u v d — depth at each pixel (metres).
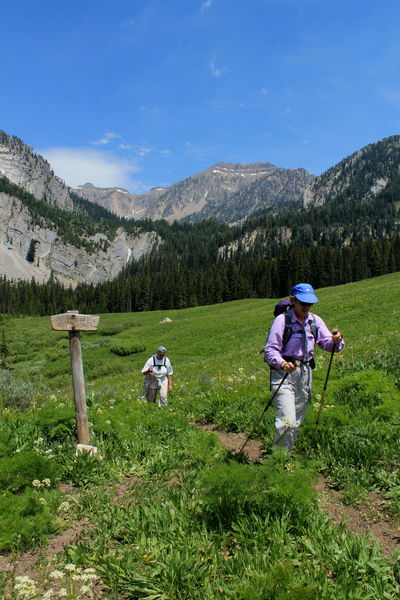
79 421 7.11
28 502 4.82
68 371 49.91
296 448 6.50
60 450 6.84
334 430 6.68
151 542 4.20
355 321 31.09
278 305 6.05
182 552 3.90
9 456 6.27
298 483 4.41
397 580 3.57
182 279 168.00
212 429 8.76
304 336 5.76
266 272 165.75
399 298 38.56
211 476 4.57
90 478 6.00
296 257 156.75
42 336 75.44
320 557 3.79
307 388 5.84
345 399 8.55
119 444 7.33
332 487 5.48
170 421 8.56
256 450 7.10
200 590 3.43
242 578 3.46
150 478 6.09
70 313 7.10
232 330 47.16
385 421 7.24
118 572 3.73
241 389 10.85
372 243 168.62
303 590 3.14
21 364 58.44
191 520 4.53
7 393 14.89
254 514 4.39
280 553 3.78
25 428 7.76
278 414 5.62
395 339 15.97
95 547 4.17
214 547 3.95
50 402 11.21
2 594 3.43
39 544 4.32
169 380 12.18
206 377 15.92
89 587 3.47
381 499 5.02
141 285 165.50
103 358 52.38
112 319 98.00
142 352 50.69
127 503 5.24
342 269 152.62
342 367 11.93
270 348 5.64
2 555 4.16
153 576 3.64
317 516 4.38
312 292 5.69
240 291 158.88
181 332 54.44
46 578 3.71
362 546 3.88
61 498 5.34
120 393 15.41
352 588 3.32
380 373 9.60
